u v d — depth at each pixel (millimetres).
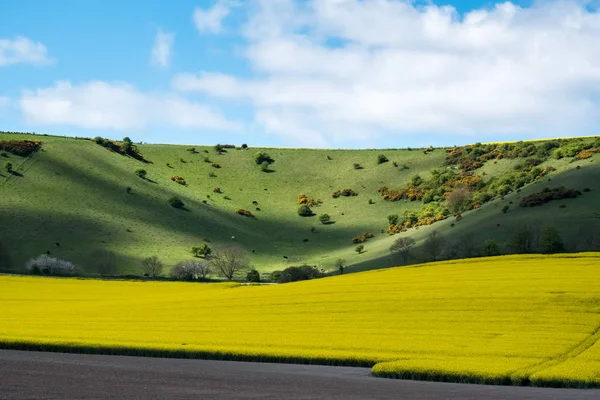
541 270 69625
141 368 31188
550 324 44531
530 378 28016
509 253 121062
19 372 29047
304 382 27625
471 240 127750
